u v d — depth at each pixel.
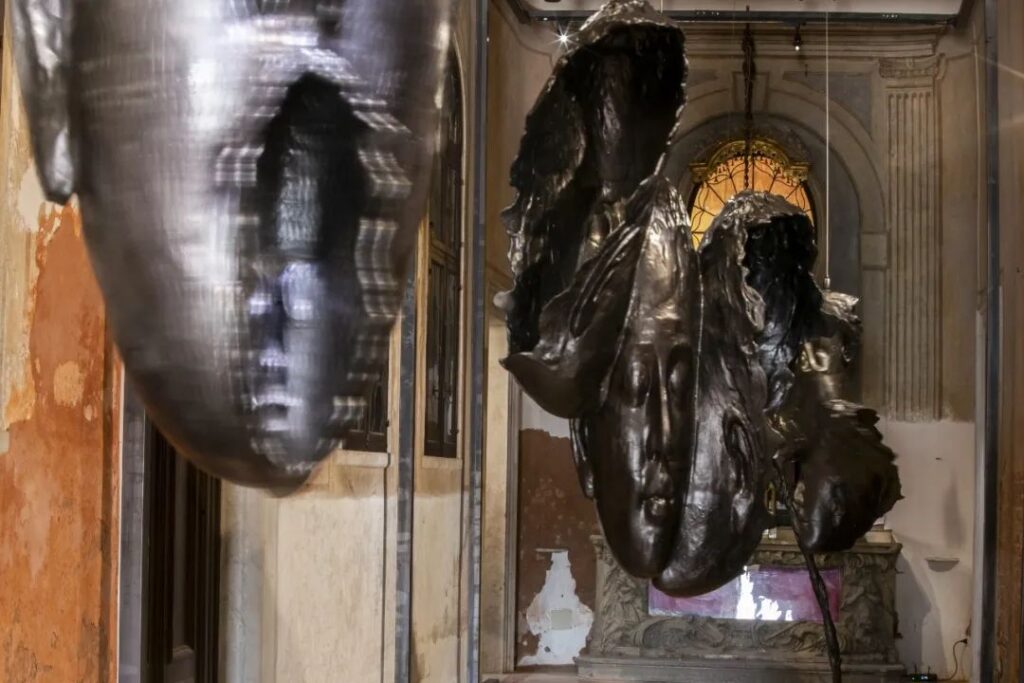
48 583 3.61
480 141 11.42
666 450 3.54
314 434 0.91
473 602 11.52
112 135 0.89
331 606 7.44
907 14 16.08
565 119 3.49
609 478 3.62
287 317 0.90
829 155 16.70
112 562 4.03
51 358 3.65
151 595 4.21
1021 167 9.32
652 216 3.47
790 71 16.77
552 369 3.39
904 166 16.45
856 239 16.52
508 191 13.52
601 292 3.39
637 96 3.43
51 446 3.63
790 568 14.15
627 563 3.75
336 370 0.91
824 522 6.23
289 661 6.47
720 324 3.96
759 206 6.03
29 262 3.53
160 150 0.88
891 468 6.29
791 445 6.18
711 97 16.86
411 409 9.28
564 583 15.61
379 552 8.71
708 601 14.23
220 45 0.87
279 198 0.90
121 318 0.91
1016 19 9.62
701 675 14.10
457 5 0.97
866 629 14.01
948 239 16.23
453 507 11.23
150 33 0.88
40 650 3.55
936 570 15.62
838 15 16.14
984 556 9.74
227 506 5.71
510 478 15.44
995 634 9.55
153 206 0.88
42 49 0.94
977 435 15.16
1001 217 9.83
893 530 15.77
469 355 11.76
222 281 0.88
